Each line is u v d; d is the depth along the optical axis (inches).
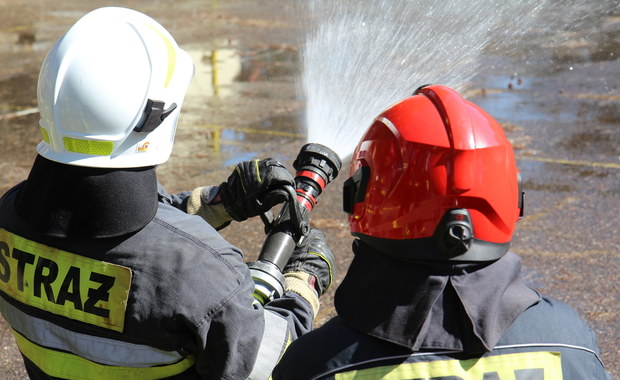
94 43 77.1
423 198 67.4
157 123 77.4
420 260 67.6
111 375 78.1
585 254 202.7
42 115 77.7
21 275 80.4
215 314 74.7
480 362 66.6
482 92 360.8
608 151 282.8
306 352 70.2
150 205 76.5
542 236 213.9
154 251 75.2
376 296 69.3
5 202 84.7
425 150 67.6
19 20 576.1
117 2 645.3
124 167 75.6
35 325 80.9
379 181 70.2
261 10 605.6
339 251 208.5
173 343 75.0
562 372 67.1
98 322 76.3
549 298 72.1
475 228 67.4
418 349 66.6
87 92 74.8
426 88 73.7
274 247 96.3
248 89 388.5
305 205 102.0
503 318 67.5
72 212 74.5
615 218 225.0
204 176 267.3
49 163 76.9
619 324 168.1
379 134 71.9
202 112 348.8
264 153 291.0
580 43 430.9
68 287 77.1
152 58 77.8
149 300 74.2
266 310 85.0
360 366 67.6
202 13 596.4
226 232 220.8
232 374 77.0
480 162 66.8
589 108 336.8
